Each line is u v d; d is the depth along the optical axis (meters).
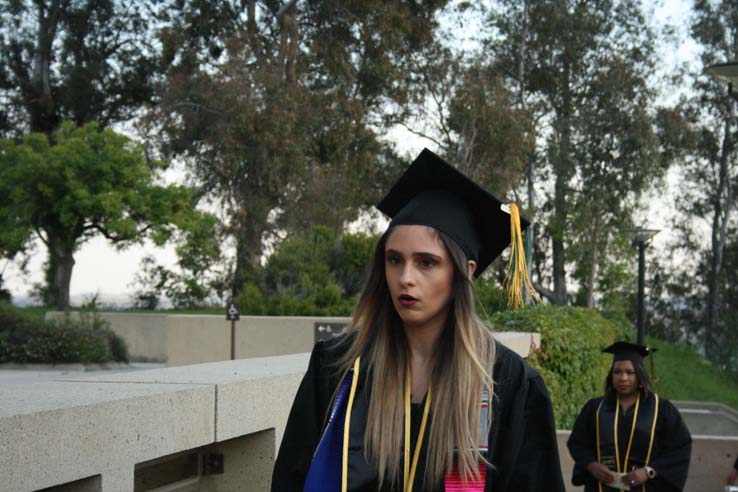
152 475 3.45
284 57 33.38
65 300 31.56
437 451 2.17
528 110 36.91
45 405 2.59
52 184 29.88
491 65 37.22
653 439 6.29
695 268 45.22
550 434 2.25
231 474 3.68
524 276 2.44
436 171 2.42
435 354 2.29
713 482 8.42
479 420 2.18
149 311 30.16
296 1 34.16
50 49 39.75
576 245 35.94
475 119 32.41
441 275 2.27
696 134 37.69
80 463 2.62
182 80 32.25
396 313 2.38
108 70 40.03
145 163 30.78
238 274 32.94
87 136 30.41
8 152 30.36
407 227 2.31
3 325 19.38
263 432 3.67
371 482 2.18
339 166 33.88
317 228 18.23
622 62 36.50
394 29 33.78
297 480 2.33
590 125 36.12
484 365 2.24
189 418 3.13
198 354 15.77
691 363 30.48
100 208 29.38
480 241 2.57
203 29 35.62
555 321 11.29
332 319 15.10
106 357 19.66
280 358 4.69
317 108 32.66
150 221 30.16
